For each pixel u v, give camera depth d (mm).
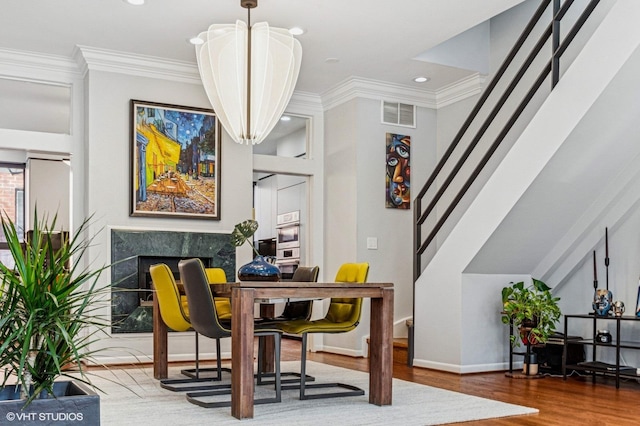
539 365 5250
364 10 4914
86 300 2281
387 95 6734
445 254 5402
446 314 5371
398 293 6684
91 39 5547
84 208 5945
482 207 5031
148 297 5945
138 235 5910
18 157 8836
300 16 5031
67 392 2449
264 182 8961
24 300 2158
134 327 5855
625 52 3926
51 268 2191
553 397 4105
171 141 6105
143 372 5219
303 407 3689
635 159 4785
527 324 4980
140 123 5973
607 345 4688
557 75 4504
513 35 6129
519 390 4379
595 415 3529
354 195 6555
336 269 6805
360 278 4219
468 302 5270
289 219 8117
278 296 3492
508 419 3412
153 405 3748
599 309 4832
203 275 3596
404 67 6195
